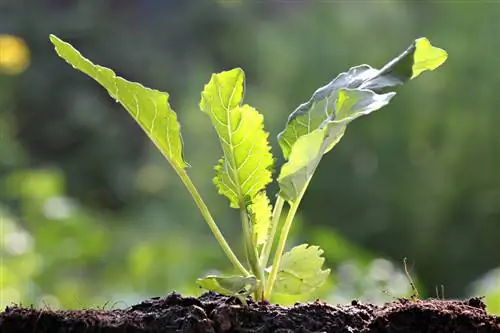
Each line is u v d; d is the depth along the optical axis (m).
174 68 10.05
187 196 6.85
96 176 9.82
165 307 1.23
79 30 10.24
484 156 6.18
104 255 5.06
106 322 1.16
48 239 4.73
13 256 4.30
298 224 4.34
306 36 6.92
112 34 10.34
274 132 6.52
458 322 1.19
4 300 3.76
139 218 7.11
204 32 10.07
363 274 3.48
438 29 6.48
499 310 2.88
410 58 1.30
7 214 5.10
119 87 1.26
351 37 6.76
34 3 10.38
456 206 6.23
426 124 6.32
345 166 6.50
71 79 10.15
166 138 1.29
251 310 1.21
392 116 6.41
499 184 6.12
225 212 6.57
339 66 6.73
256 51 8.73
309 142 1.19
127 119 10.16
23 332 1.16
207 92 1.22
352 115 1.19
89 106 10.08
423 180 6.30
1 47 5.95
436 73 6.30
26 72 9.91
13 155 7.56
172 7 10.33
